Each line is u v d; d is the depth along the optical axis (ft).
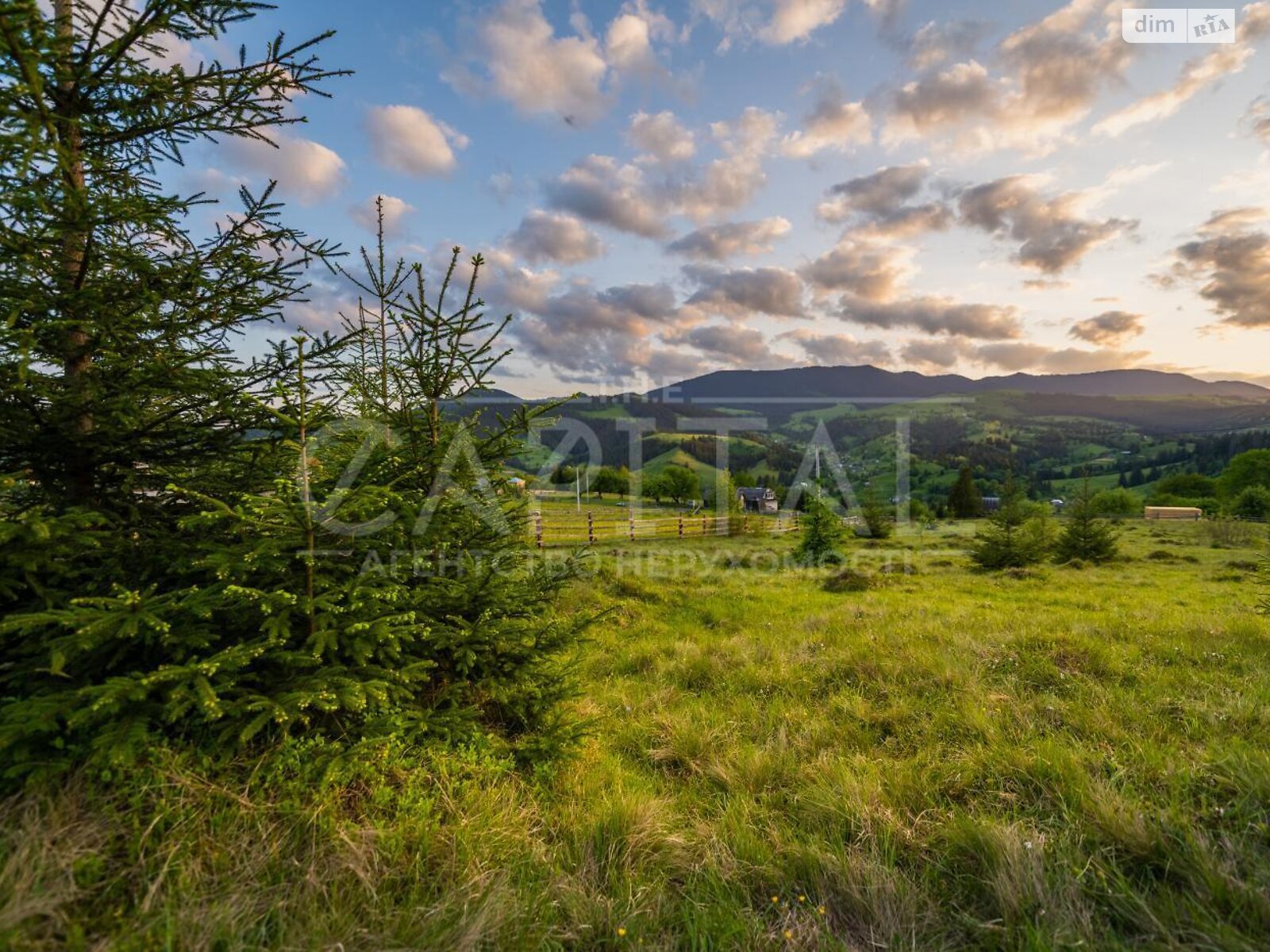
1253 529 95.81
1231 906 7.52
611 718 16.53
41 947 5.72
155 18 8.45
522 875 8.32
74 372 9.43
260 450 10.67
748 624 31.58
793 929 7.79
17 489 9.12
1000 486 70.90
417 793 9.15
